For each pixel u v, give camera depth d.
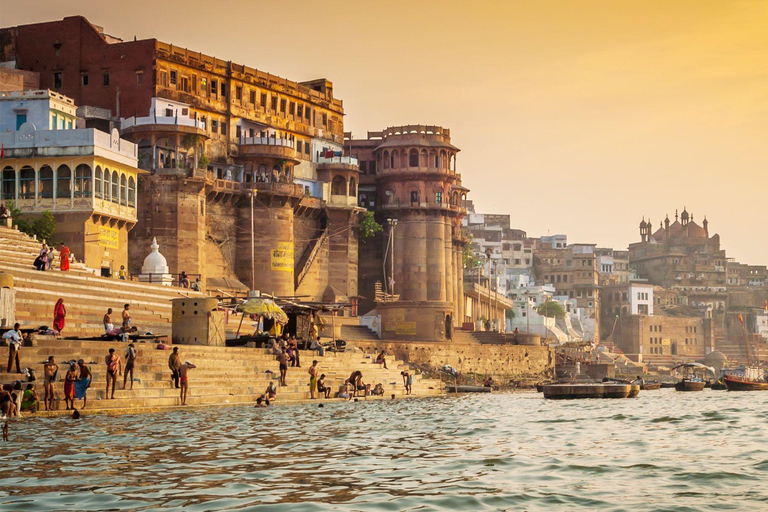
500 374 107.25
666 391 112.12
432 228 121.31
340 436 36.81
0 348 43.38
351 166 115.62
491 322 135.88
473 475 26.94
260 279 102.88
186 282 82.50
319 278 112.00
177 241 91.06
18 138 77.75
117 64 95.38
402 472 27.33
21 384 41.62
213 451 31.09
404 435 37.81
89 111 92.44
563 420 48.19
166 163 92.44
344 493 23.97
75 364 42.91
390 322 100.75
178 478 25.67
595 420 48.47
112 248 80.44
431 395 76.69
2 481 24.88
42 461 28.11
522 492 24.39
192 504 22.41
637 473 27.53
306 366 64.31
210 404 50.69
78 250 76.19
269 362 60.44
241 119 104.31
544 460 30.08
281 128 109.62
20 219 75.31
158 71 94.44
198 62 99.12
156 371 50.69
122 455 29.62
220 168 101.88
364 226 117.38
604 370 132.75
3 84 91.50
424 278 120.44
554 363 117.38
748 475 27.22
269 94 108.31
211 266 98.88
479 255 191.25
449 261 123.25
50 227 75.38
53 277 62.28
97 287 66.25
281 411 48.94
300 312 74.25
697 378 135.88
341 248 114.38
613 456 31.33
